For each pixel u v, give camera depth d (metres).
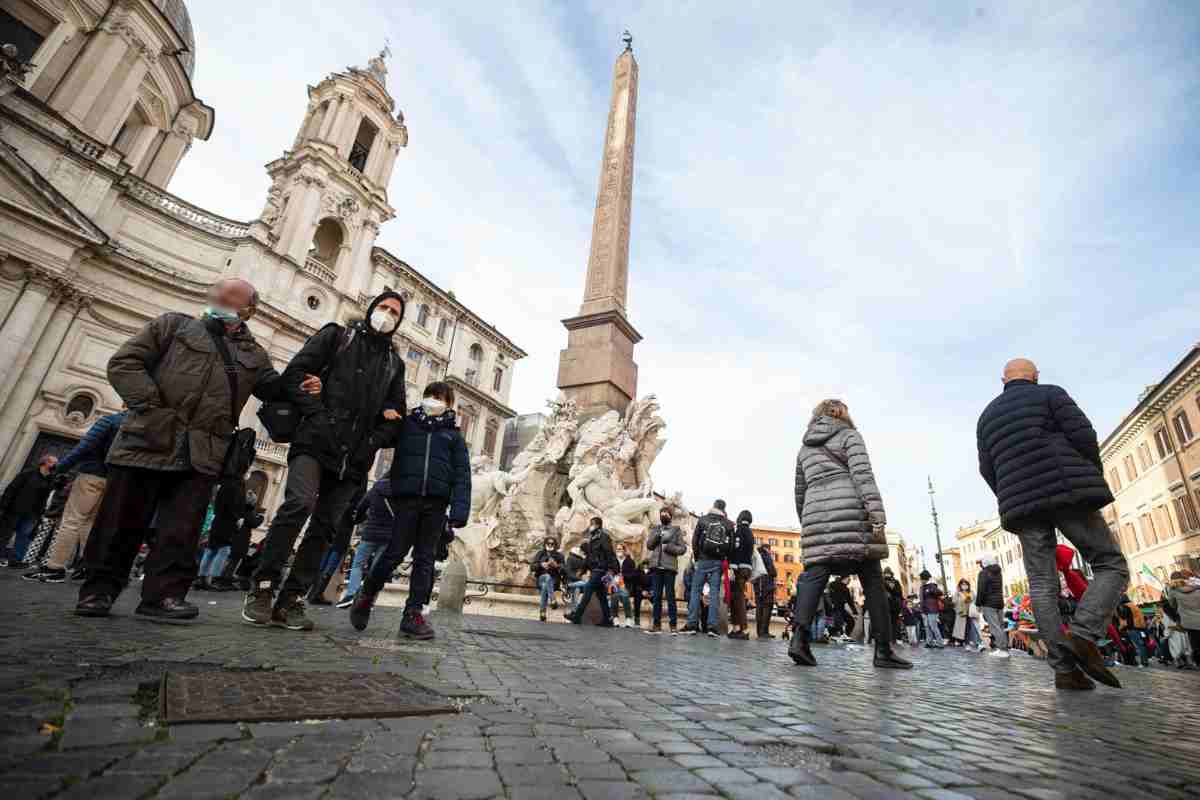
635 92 17.52
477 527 11.67
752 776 1.37
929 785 1.40
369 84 38.03
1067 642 3.68
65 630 2.62
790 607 13.55
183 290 28.47
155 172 35.16
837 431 4.54
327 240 37.59
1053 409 3.83
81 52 28.78
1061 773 1.59
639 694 2.39
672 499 12.78
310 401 3.62
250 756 1.20
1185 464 27.84
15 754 1.07
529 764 1.32
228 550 8.30
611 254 14.54
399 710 1.66
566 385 13.50
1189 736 2.25
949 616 16.70
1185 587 10.71
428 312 40.81
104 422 6.58
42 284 24.06
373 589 4.02
